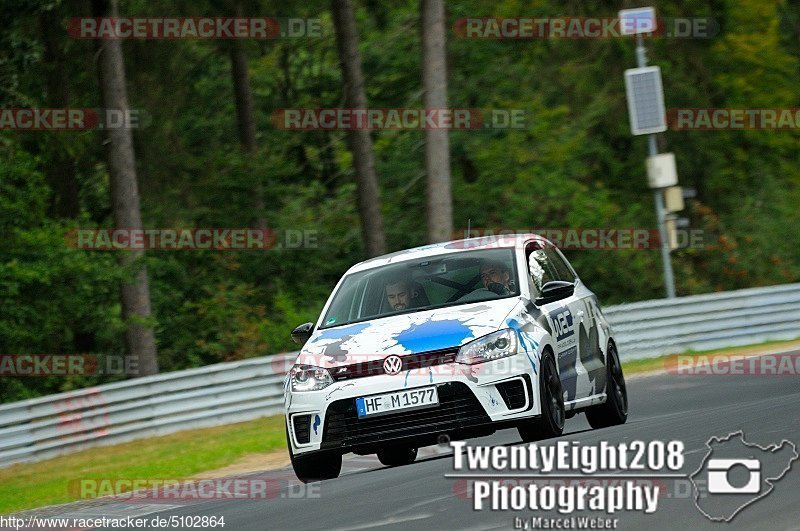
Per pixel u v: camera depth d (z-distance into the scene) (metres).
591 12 116.75
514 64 115.00
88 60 86.00
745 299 73.69
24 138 81.06
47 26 83.69
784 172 128.00
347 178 118.94
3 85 72.94
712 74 124.25
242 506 27.73
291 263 107.75
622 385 35.78
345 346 29.16
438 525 20.58
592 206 108.81
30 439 53.94
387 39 106.31
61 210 92.62
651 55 118.19
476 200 110.88
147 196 92.38
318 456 29.44
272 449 48.09
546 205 108.25
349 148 113.88
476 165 111.19
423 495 23.92
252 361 63.22
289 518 24.22
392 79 113.12
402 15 111.50
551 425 28.98
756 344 73.56
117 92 78.62
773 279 113.25
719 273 113.56
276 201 111.56
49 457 54.59
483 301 30.41
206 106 113.25
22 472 51.16
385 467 32.84
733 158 126.25
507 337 28.47
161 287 97.19
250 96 107.62
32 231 80.69
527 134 111.88
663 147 121.19
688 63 121.88
